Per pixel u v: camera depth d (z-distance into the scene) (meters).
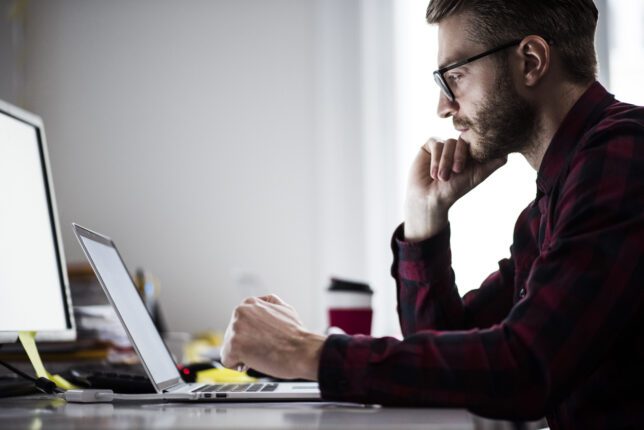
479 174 1.49
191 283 3.63
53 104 3.72
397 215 3.42
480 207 3.13
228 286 3.62
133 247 3.66
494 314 1.54
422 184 1.53
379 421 0.80
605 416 1.14
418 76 3.45
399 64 3.46
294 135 3.64
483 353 0.94
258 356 1.01
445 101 1.32
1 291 1.24
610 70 3.09
